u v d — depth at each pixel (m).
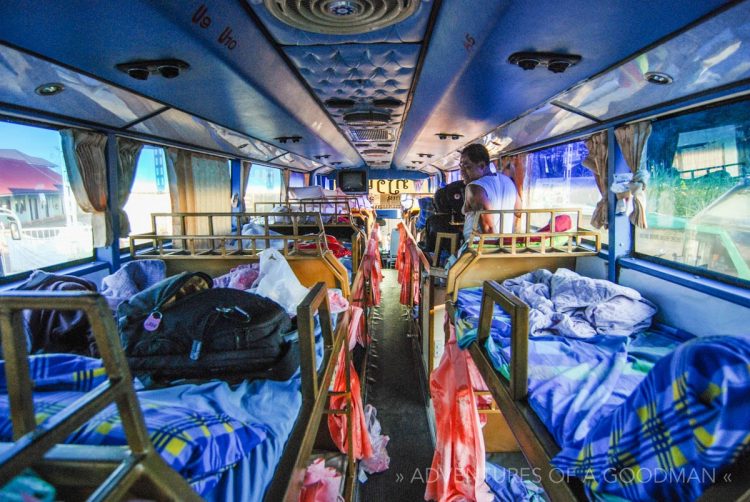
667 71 2.51
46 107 3.10
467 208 4.29
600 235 3.99
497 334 2.85
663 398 0.98
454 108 4.30
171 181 5.22
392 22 2.56
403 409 4.76
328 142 7.31
